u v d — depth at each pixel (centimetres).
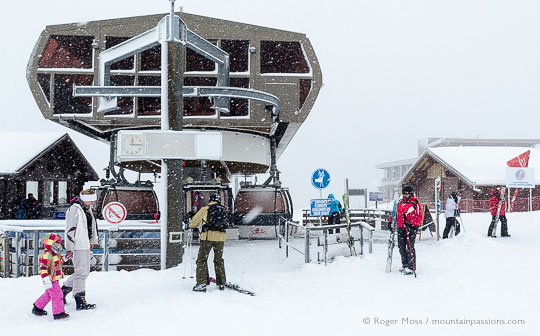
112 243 1142
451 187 4003
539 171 3766
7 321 616
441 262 985
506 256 1016
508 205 3578
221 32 1909
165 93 1134
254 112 1916
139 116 1897
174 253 1101
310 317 629
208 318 623
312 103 1961
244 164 2211
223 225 820
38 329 579
